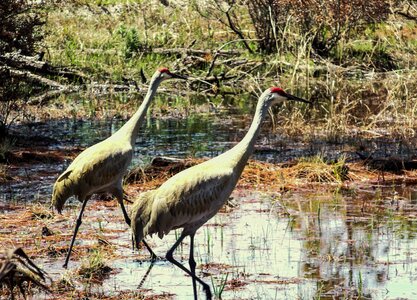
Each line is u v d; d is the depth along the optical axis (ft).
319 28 85.66
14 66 72.38
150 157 54.54
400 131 62.54
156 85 39.40
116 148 37.37
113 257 36.63
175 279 34.19
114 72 83.10
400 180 49.85
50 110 69.77
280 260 35.94
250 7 94.43
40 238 38.55
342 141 59.72
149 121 68.03
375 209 43.65
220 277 34.12
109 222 41.47
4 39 68.74
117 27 96.53
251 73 84.74
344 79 80.48
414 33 95.25
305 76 80.43
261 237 39.06
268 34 89.92
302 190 47.67
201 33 94.22
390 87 77.00
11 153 53.42
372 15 87.30
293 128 62.75
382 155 55.42
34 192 46.50
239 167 32.76
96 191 36.96
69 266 35.32
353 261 35.81
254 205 44.62
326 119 63.77
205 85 81.25
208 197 32.07
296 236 39.19
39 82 77.20
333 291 32.37
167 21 99.30
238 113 71.31
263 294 32.19
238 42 92.17
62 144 58.90
